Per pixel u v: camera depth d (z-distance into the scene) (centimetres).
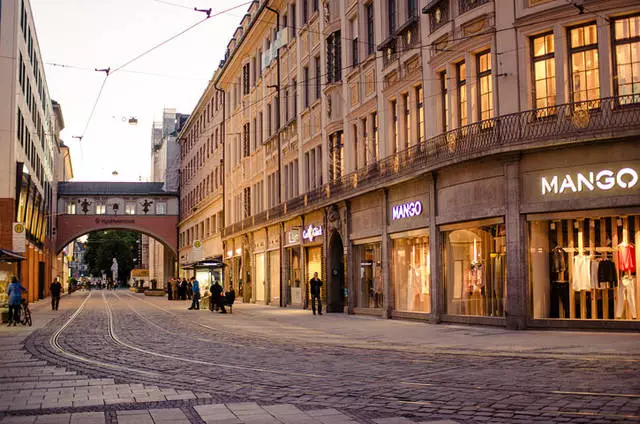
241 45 4956
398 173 2433
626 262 1777
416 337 1808
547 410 783
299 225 3675
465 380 1022
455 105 2216
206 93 6469
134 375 1163
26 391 1015
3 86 4041
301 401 884
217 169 6162
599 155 1783
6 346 1752
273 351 1522
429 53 2353
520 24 1955
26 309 2567
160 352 1540
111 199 8106
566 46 1884
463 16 2136
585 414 756
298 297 3744
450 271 2216
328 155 3328
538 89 1944
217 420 774
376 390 953
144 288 8444
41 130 5950
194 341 1819
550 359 1255
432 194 2262
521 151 1889
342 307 3244
